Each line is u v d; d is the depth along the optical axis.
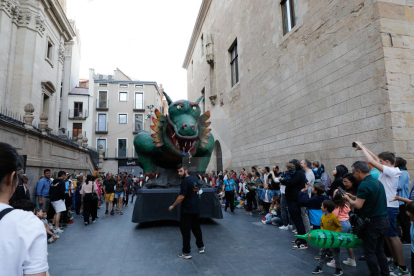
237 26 14.94
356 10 6.64
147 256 4.68
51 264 4.34
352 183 4.18
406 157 5.53
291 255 4.64
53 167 11.76
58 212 6.97
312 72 8.35
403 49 5.96
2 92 16.05
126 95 36.69
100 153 22.80
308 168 6.30
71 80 32.78
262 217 8.77
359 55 6.52
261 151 11.81
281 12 10.55
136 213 7.22
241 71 14.25
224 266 4.12
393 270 3.87
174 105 6.68
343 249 5.16
